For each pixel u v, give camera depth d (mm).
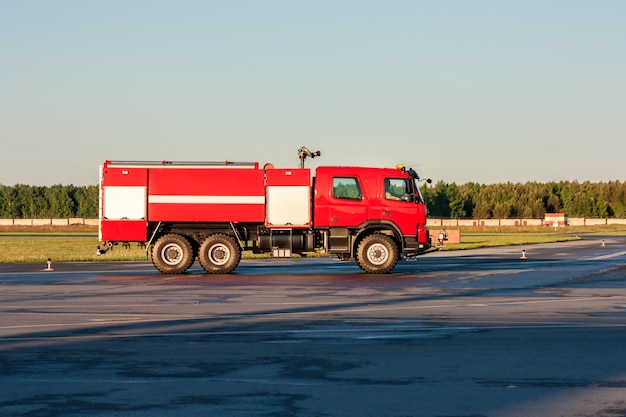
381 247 26000
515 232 102812
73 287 21109
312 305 16719
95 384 8617
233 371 9344
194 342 11555
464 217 169000
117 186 26266
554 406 7582
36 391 8273
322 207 26266
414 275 25438
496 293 19391
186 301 17547
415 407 7559
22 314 15094
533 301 17453
